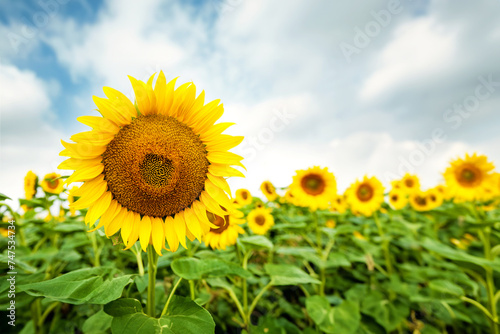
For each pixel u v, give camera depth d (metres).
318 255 0.92
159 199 0.40
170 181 0.40
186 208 0.43
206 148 0.44
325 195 1.06
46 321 0.71
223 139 0.44
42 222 0.74
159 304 0.57
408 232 1.21
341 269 1.12
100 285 0.36
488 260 0.71
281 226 0.85
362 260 0.94
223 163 0.44
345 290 0.94
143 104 0.40
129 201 0.39
